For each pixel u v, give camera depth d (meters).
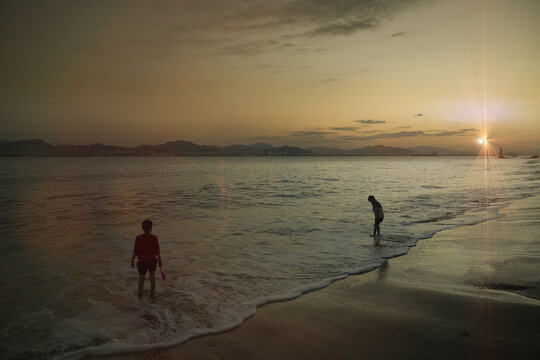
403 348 3.82
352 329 4.35
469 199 20.08
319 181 37.12
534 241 9.38
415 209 16.28
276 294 5.70
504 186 29.48
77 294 5.80
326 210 16.09
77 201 19.41
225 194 23.44
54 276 6.79
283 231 11.38
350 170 69.50
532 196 21.09
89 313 5.01
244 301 5.41
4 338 4.27
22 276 6.79
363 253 8.47
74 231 11.34
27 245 9.40
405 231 11.23
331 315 4.81
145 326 4.55
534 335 4.00
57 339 4.22
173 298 5.58
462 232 10.85
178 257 8.21
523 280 6.13
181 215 14.71
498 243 9.24
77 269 7.25
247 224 12.64
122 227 12.05
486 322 4.41
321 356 3.71
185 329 4.44
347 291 5.80
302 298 5.50
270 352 3.82
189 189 27.25
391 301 5.28
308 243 9.64
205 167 85.75
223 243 9.67
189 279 6.59
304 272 6.97
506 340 3.90
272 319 4.71
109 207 17.05
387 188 28.17
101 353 3.87
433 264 7.37
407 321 4.54
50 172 54.38
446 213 14.98
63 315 4.95
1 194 22.95
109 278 6.67
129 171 59.69
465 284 6.00
